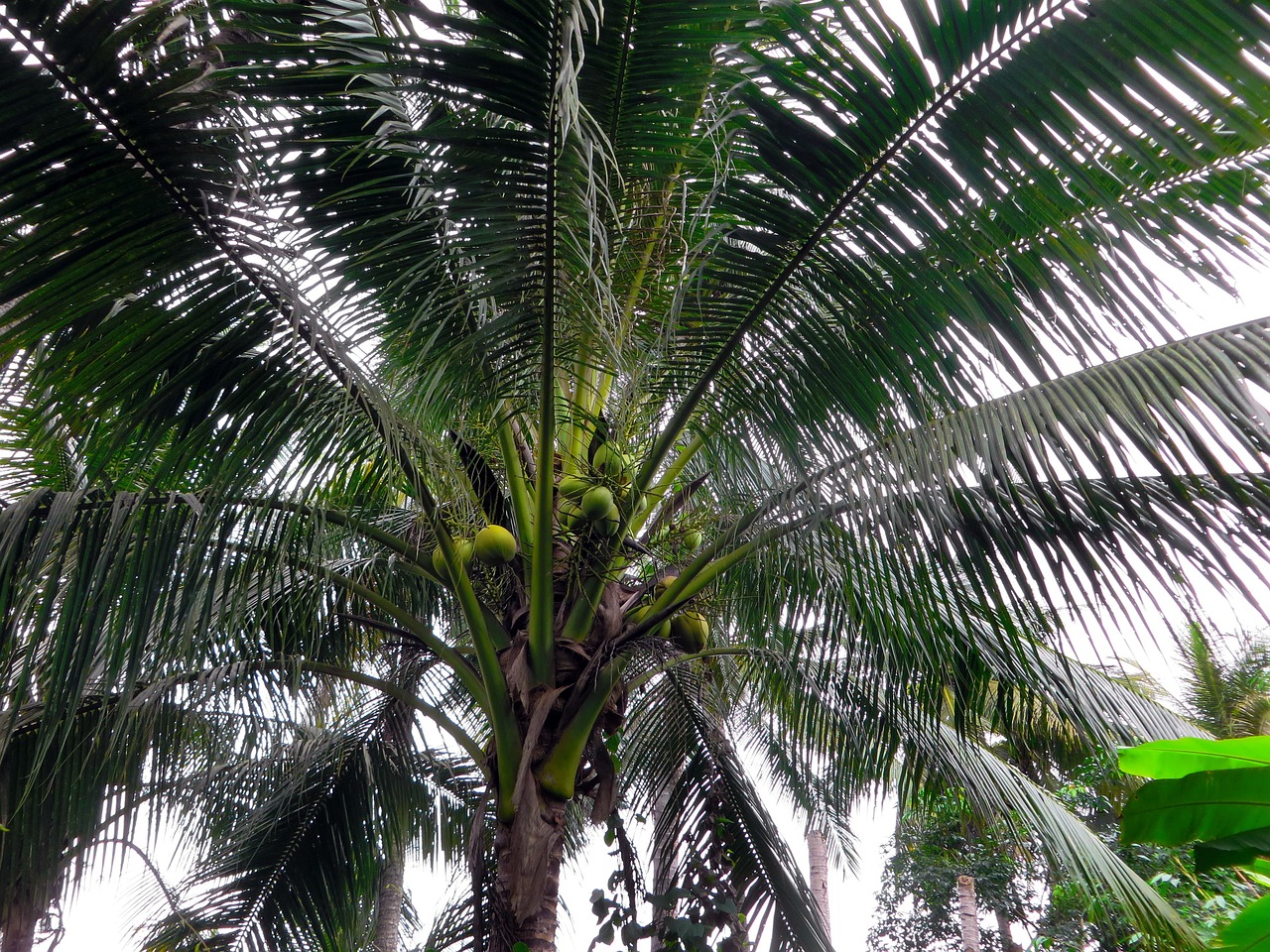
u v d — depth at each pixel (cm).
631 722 616
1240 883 602
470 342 322
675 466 427
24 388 410
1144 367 315
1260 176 270
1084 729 439
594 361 352
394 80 326
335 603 532
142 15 247
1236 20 238
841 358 338
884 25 265
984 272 302
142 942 570
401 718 618
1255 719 983
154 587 345
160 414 331
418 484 365
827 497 375
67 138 262
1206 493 322
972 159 279
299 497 389
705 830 584
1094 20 249
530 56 265
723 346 358
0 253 277
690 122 310
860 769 533
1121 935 859
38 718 436
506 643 418
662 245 369
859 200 304
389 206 310
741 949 516
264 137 281
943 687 446
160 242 290
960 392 324
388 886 966
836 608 435
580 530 401
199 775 522
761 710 604
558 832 388
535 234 300
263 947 575
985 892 1109
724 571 412
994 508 345
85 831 432
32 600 355
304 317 316
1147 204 283
